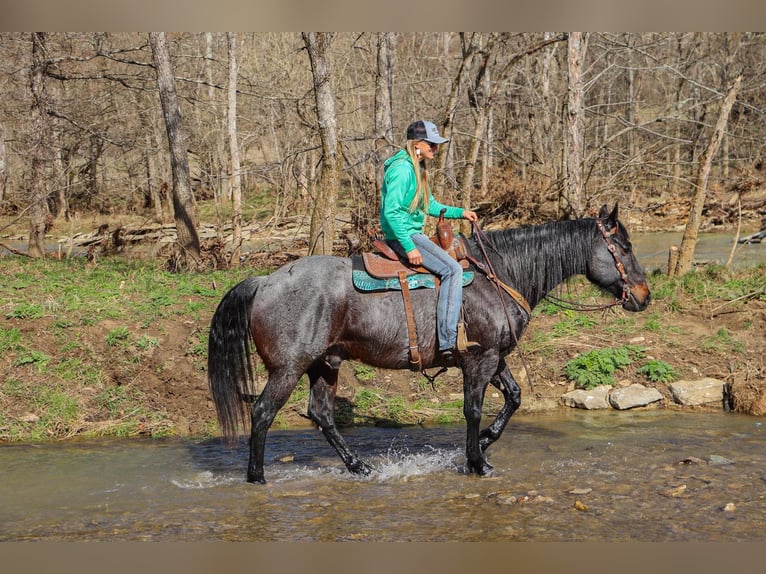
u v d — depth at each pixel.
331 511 5.52
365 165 13.72
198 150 26.53
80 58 17.66
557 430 7.66
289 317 5.90
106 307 9.48
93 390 8.19
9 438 7.45
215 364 6.06
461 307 6.01
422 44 22.88
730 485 5.91
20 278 11.12
